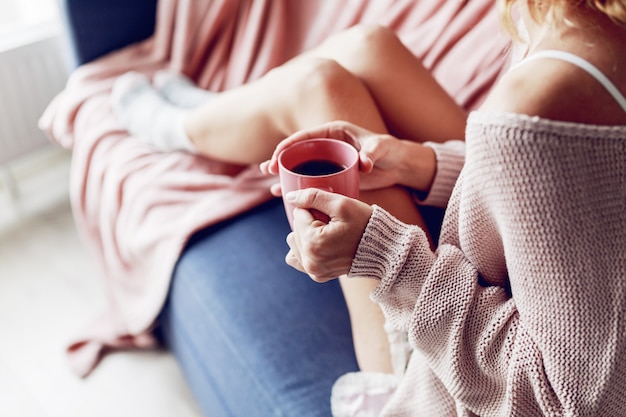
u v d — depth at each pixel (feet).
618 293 1.96
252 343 3.51
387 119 3.52
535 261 1.95
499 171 1.88
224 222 4.37
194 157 4.70
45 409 4.73
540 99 1.83
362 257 2.29
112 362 5.08
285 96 3.37
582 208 1.85
